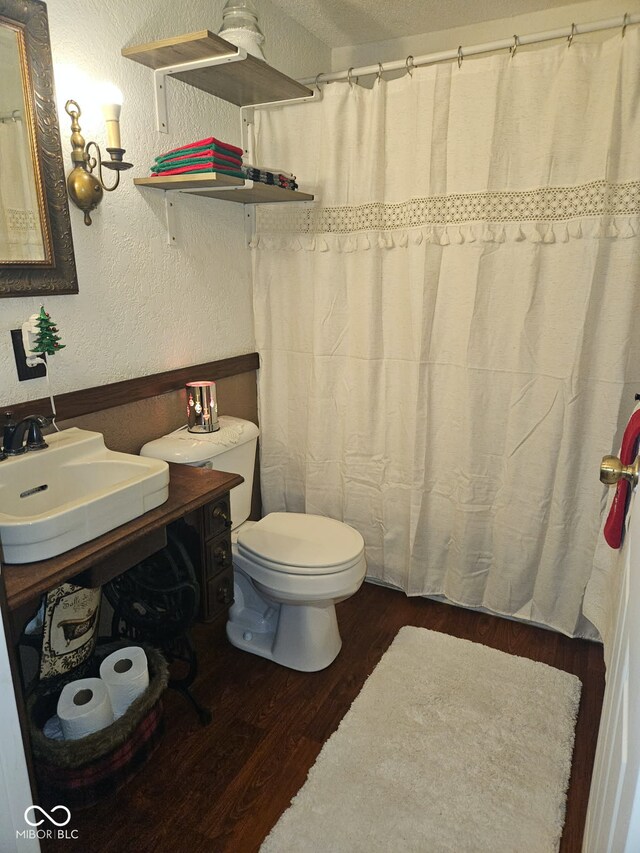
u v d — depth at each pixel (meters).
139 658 1.57
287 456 2.57
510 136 1.87
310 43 2.47
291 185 2.02
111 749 1.41
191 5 1.87
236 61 1.69
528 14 2.26
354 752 1.60
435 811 1.43
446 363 2.15
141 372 1.88
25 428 1.40
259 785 1.51
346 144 2.12
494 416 2.11
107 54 1.61
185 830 1.38
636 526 0.81
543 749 1.62
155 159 1.81
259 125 2.25
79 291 1.62
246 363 2.40
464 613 2.30
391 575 2.46
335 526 2.04
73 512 1.17
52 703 1.52
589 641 2.11
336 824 1.39
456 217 1.99
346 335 2.30
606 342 1.88
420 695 1.82
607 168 1.74
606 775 0.83
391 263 2.16
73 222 1.57
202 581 1.61
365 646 2.09
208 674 1.93
